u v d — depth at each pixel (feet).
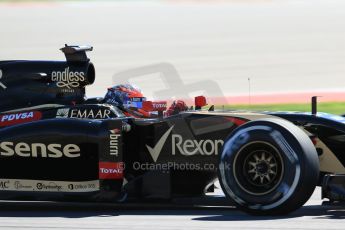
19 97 97.71
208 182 88.94
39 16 577.84
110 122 87.45
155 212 86.79
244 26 485.15
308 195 79.30
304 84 283.38
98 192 87.97
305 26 469.16
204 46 404.98
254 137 80.53
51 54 375.45
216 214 83.71
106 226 76.84
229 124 86.43
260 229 72.43
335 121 87.10
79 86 96.68
